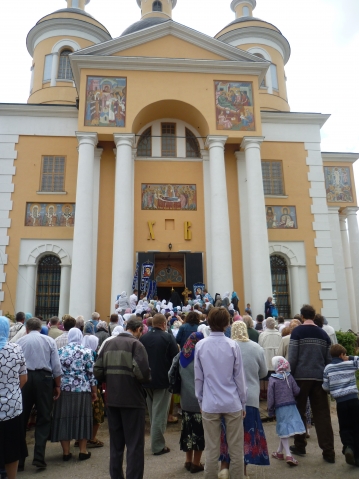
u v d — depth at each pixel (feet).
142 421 19.48
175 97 75.51
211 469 17.60
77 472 22.71
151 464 23.44
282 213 81.00
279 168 83.66
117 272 67.05
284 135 85.15
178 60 75.56
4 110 80.28
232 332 22.24
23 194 77.20
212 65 76.59
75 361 25.08
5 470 17.61
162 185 78.18
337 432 29.63
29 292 73.26
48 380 24.21
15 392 17.95
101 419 27.50
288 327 29.89
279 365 24.13
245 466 21.47
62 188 78.28
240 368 18.48
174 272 78.59
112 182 76.38
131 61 75.05
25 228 75.82
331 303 77.82
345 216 105.70
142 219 76.28
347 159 100.89
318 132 85.97
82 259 66.54
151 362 25.71
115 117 73.31
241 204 77.36
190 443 21.86
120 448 19.38
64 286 74.28
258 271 69.62
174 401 34.63
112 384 19.63
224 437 20.07
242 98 76.89
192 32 77.82
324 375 23.53
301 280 78.64
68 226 76.54
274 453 24.26
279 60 109.91
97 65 75.05
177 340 27.66
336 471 21.85
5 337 18.49
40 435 23.50
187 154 81.46
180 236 76.28
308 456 24.26
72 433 24.35
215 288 68.74
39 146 79.71
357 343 27.14
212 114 75.66
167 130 82.23
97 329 37.35
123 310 60.85
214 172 73.10
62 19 103.24
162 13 109.29
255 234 71.10
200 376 18.61
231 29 111.04
